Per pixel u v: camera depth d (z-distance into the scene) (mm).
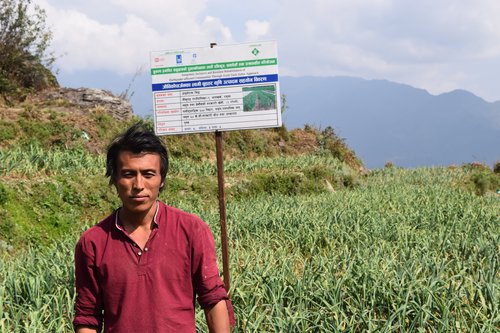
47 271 5738
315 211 10359
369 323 4328
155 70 5512
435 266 5762
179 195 14398
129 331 2248
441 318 4555
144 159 2283
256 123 5371
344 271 6082
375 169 30625
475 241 7762
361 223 9367
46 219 10312
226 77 5398
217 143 5488
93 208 11570
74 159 14039
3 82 20172
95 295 2367
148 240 2293
